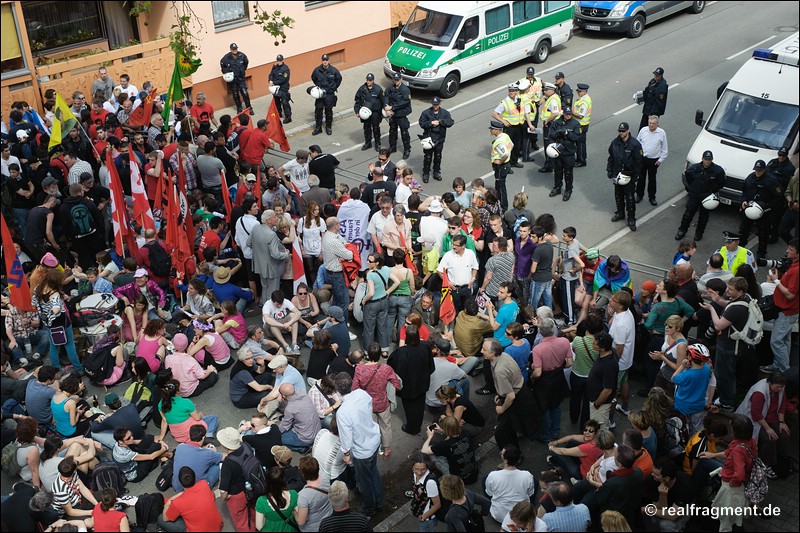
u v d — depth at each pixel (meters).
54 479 9.11
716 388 10.56
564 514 8.19
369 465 9.14
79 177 14.38
